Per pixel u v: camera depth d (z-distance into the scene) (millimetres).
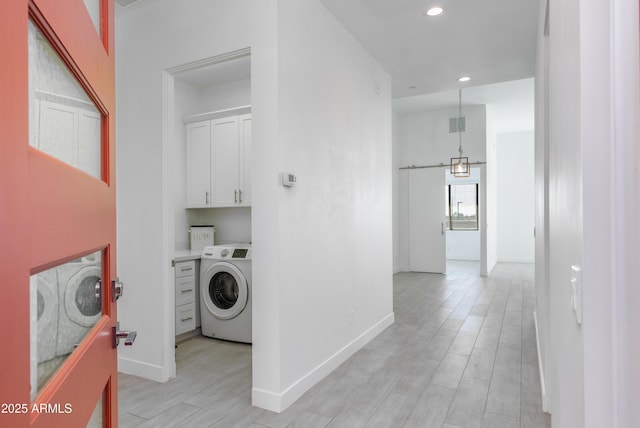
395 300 5410
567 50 950
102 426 1104
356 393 2572
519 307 4961
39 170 638
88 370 918
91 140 1019
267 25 2381
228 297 3830
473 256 10242
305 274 2635
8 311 530
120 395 2557
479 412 2316
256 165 2406
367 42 3502
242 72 4086
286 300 2420
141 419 2240
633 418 607
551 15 1515
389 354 3305
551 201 1631
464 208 10383
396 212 8016
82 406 870
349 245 3295
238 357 3295
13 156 551
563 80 1061
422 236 7992
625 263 617
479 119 7438
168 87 2848
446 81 4547
